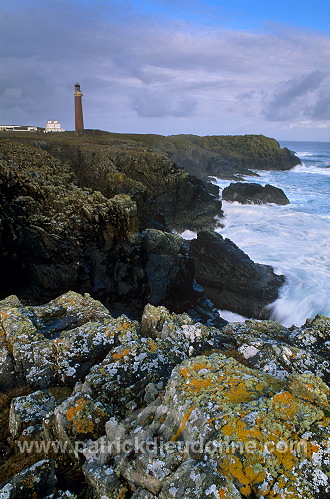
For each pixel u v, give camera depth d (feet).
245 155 363.97
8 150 102.78
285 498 11.21
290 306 83.97
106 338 28.30
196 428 14.38
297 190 230.68
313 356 27.55
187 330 30.48
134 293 79.20
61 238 72.74
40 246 71.46
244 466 12.26
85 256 75.25
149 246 84.94
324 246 117.91
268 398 15.62
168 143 288.92
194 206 154.81
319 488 11.53
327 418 14.16
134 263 80.18
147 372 23.52
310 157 544.62
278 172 342.03
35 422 20.16
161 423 16.24
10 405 22.86
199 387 16.90
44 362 26.43
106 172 150.61
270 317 85.30
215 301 95.20
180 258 85.30
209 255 102.68
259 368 26.20
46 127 355.36
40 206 76.07
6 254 63.10
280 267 100.73
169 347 27.73
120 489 13.75
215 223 147.54
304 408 14.58
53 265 72.08
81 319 34.91
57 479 15.39
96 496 14.24
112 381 22.21
